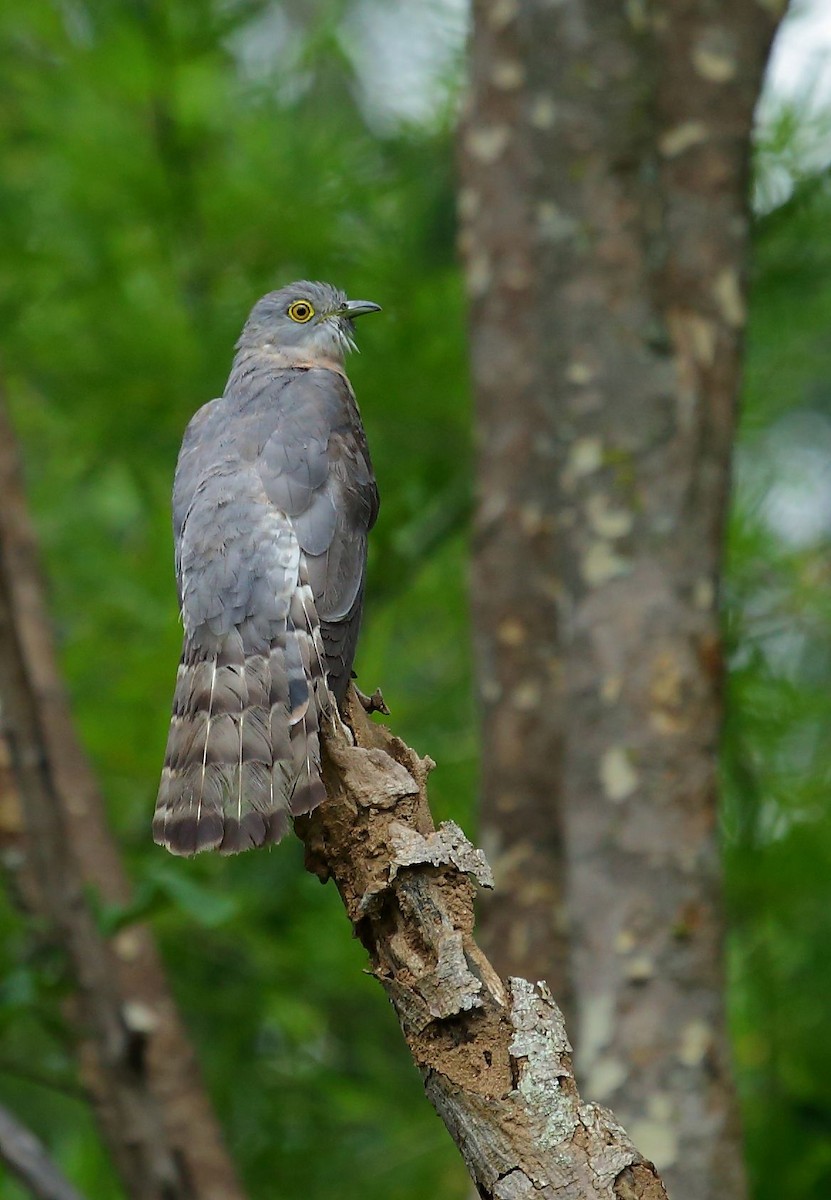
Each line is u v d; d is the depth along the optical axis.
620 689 9.14
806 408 15.12
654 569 9.25
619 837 9.02
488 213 10.73
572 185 9.42
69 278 13.08
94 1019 9.27
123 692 11.91
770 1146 11.36
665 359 9.38
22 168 13.73
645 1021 8.82
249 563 7.57
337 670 7.36
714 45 10.06
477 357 10.77
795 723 12.09
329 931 12.23
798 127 12.34
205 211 13.14
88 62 13.20
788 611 12.48
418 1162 11.59
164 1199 9.43
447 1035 5.23
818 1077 11.70
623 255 9.38
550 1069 5.12
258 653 7.25
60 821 9.19
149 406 12.76
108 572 12.66
